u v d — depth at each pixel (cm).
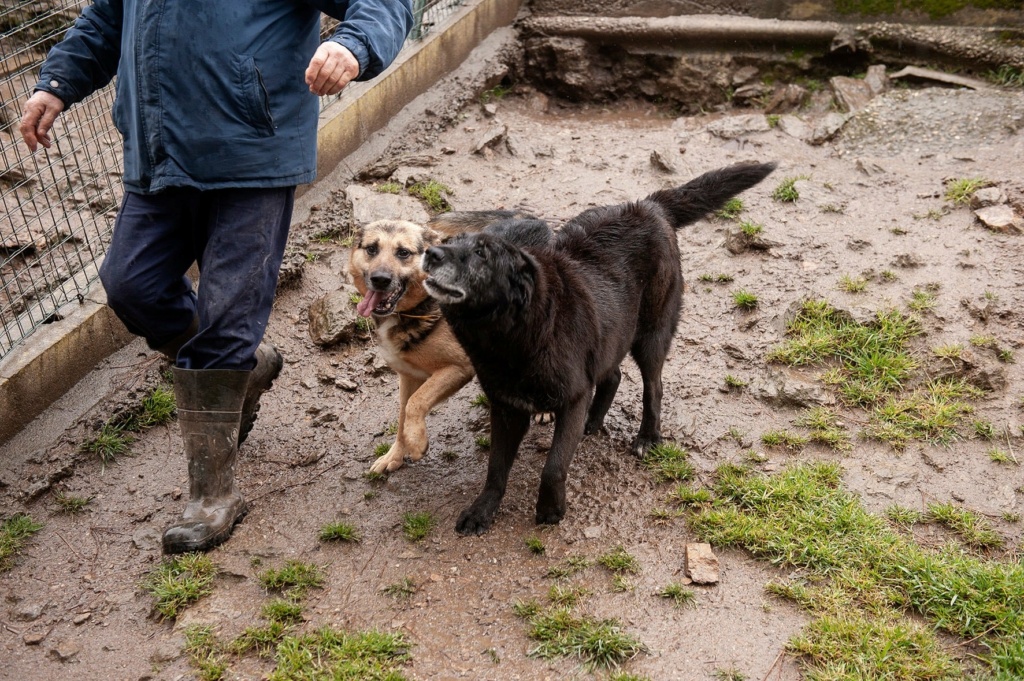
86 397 442
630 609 323
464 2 741
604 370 371
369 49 319
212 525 362
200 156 335
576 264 370
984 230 514
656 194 426
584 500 380
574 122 707
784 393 430
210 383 356
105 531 382
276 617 327
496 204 578
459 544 360
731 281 503
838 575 333
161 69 328
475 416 438
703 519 360
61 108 360
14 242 511
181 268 370
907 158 591
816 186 565
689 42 725
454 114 676
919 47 677
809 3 709
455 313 335
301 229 550
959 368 432
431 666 305
